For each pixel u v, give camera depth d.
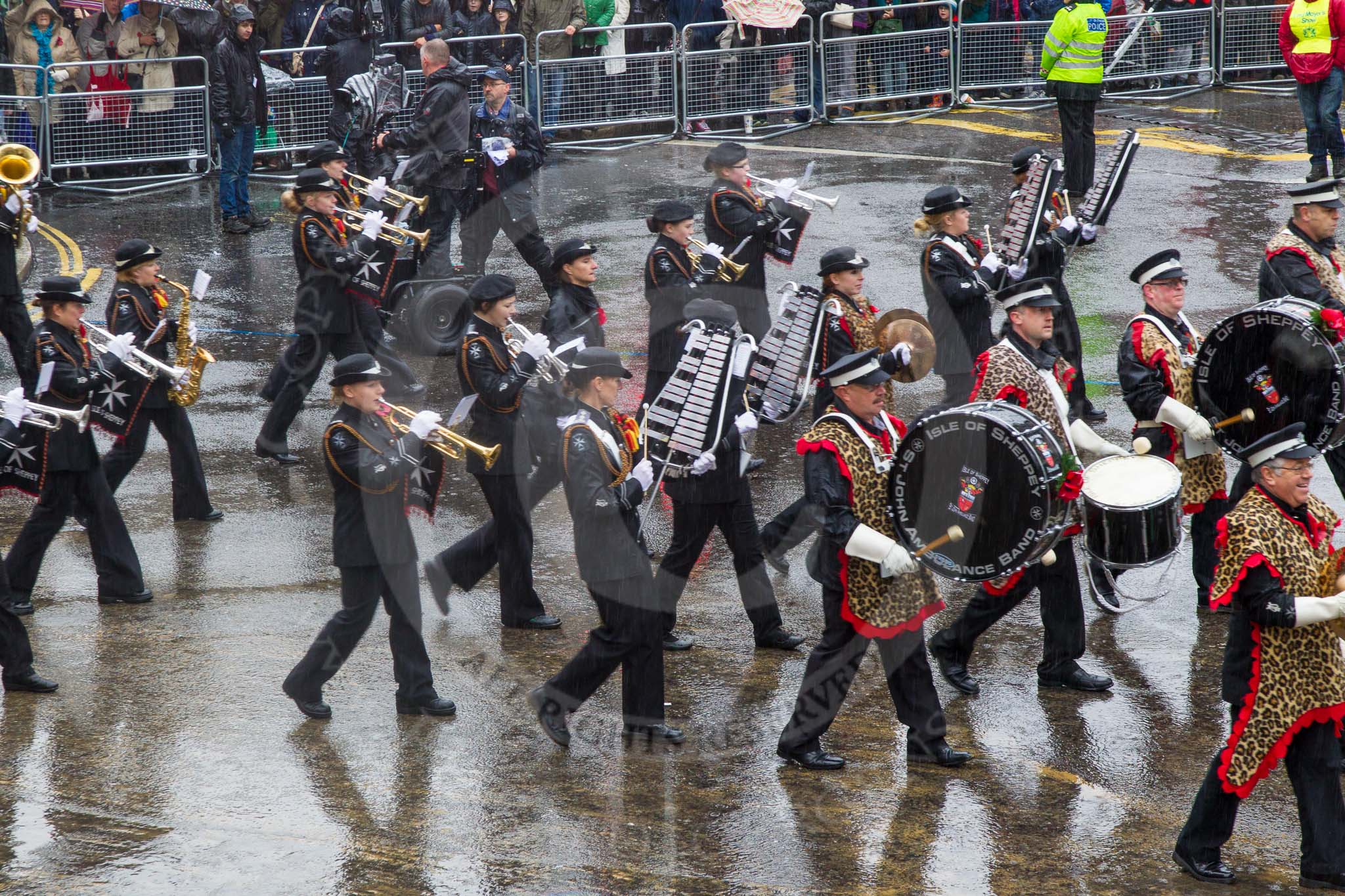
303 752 15.05
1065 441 11.97
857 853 13.29
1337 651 13.06
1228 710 16.56
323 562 20.97
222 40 37.56
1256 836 14.22
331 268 17.19
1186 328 19.20
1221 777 13.09
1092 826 14.03
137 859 13.05
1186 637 18.56
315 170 18.64
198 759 15.01
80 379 18.97
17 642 16.73
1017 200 20.45
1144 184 40.41
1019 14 46.91
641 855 12.63
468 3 40.84
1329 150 40.06
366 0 38.97
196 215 40.38
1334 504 22.03
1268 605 12.85
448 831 13.02
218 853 13.11
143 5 41.69
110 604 19.50
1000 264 15.38
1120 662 17.89
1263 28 51.97
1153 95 51.38
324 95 43.50
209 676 17.19
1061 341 20.69
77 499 19.47
